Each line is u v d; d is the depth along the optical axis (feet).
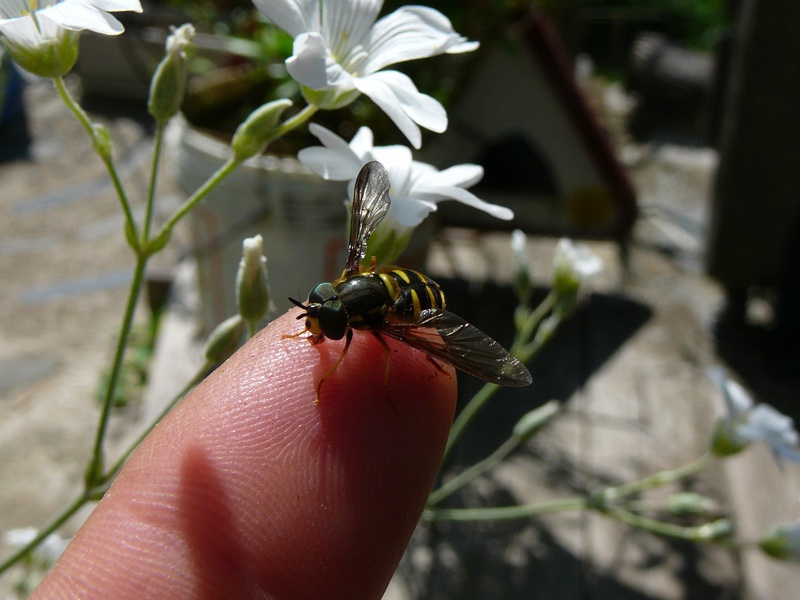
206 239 0.39
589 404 0.42
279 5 0.16
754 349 0.48
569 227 0.49
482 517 0.26
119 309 0.57
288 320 0.17
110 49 0.87
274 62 0.40
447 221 0.50
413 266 0.40
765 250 0.50
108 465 0.38
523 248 0.26
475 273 0.51
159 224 0.67
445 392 0.17
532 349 0.26
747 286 0.51
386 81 0.16
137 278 0.19
